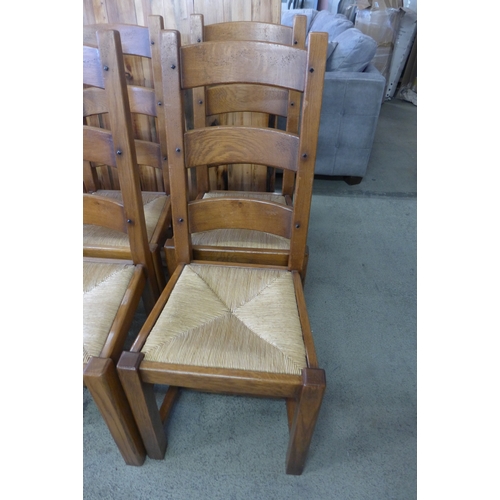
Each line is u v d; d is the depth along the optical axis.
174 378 0.68
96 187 1.27
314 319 1.33
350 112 2.02
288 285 0.87
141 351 0.70
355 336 1.27
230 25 1.05
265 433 0.98
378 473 0.90
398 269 1.59
